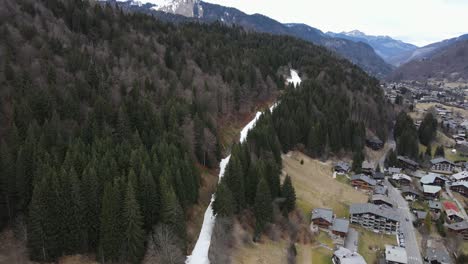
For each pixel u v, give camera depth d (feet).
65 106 281.33
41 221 182.91
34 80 304.30
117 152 233.96
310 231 274.36
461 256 263.08
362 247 270.26
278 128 400.67
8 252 186.50
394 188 387.34
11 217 203.31
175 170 234.38
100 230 194.29
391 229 293.43
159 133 287.28
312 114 445.78
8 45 338.54
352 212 301.02
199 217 253.85
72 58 363.35
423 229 303.68
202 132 320.29
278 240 250.78
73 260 193.26
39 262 186.39
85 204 195.11
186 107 332.39
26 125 248.32
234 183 260.42
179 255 199.21
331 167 402.72
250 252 230.07
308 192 334.03
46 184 184.65
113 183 205.36
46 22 428.56
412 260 264.31
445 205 346.95
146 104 312.09
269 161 294.66
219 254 213.46
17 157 210.18
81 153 222.89
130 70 388.57
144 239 200.13
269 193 251.60
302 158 400.06
